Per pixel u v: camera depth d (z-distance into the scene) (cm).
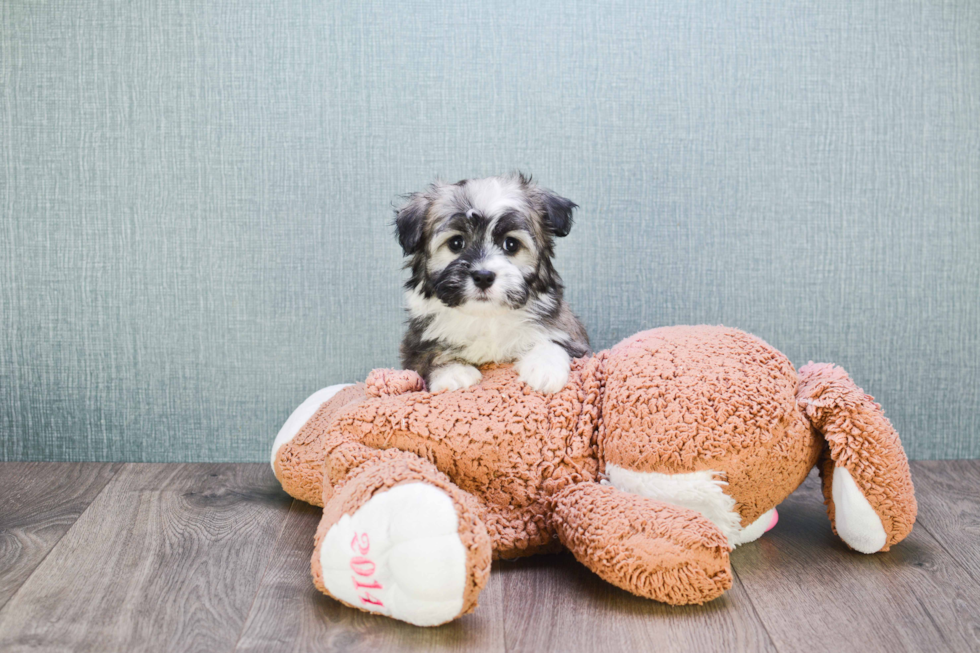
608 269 251
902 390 257
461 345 193
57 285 248
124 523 199
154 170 245
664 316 253
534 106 245
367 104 244
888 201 250
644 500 154
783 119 247
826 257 252
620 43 244
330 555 144
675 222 250
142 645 139
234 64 242
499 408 173
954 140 249
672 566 145
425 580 136
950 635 143
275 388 254
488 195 190
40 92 242
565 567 171
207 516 204
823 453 178
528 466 170
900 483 168
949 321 255
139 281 248
